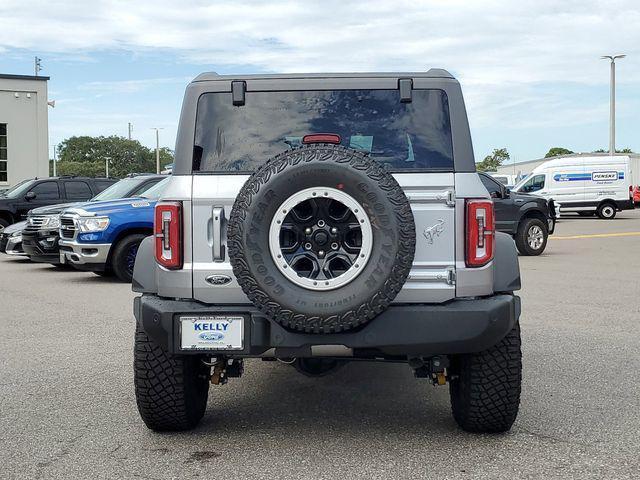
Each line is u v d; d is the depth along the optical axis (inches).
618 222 1184.2
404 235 153.8
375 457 167.3
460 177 168.6
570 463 162.7
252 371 253.4
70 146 5300.2
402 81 174.2
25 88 1417.3
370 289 153.3
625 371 245.9
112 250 474.9
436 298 166.2
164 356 175.6
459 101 173.3
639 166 2071.9
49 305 393.4
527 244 660.1
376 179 153.2
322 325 154.3
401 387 231.3
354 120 175.8
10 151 1414.9
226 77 177.3
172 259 168.7
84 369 252.8
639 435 181.9
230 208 169.2
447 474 156.4
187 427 186.4
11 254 626.5
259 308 156.3
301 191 153.9
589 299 402.9
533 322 334.6
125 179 546.0
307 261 158.9
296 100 176.7
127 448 174.7
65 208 544.4
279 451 171.9
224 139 175.3
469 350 163.8
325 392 225.8
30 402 213.3
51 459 167.3
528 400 213.0
